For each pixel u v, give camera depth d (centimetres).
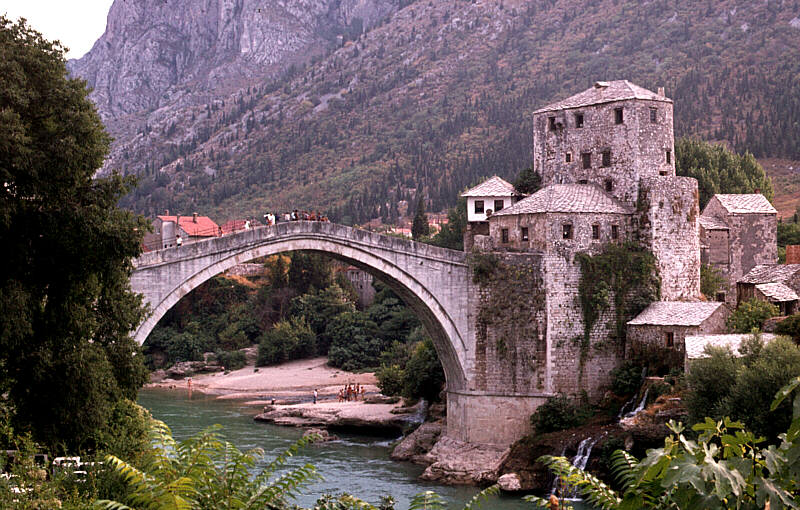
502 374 8062
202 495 2141
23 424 4653
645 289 8200
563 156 8881
